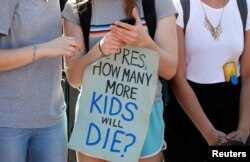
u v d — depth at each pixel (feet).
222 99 12.48
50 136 11.18
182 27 12.21
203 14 12.21
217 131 12.14
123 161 10.40
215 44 12.19
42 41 10.69
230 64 12.42
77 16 11.08
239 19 12.30
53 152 11.25
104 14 10.79
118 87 10.53
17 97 10.53
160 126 10.98
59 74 11.19
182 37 12.22
